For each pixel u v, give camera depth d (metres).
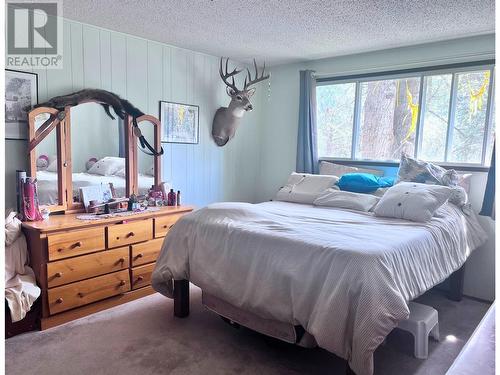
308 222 2.67
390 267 1.92
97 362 2.23
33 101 2.92
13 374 2.10
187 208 3.46
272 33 3.39
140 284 3.15
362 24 3.11
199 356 2.32
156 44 3.73
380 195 3.40
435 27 3.15
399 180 3.44
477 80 3.38
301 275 2.03
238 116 4.24
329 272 1.93
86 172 3.19
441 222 2.72
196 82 4.12
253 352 2.38
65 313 2.71
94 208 3.14
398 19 2.98
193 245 2.59
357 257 1.89
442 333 2.69
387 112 3.93
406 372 2.21
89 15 3.00
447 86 3.54
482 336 0.88
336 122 4.30
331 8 2.77
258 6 2.76
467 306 3.18
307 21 3.06
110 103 3.30
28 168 2.87
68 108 3.03
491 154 3.24
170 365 2.22
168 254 2.72
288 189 3.92
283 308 2.07
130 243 3.06
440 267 2.43
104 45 3.34
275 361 2.29
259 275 2.20
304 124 4.31
